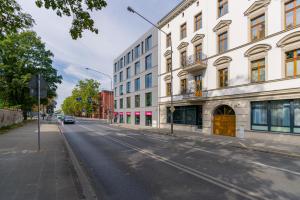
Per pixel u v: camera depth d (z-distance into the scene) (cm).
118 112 4691
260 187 536
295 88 1297
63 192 440
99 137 1709
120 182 575
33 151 905
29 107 3953
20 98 3612
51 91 3938
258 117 1553
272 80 1440
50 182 500
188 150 1100
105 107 7600
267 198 465
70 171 596
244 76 1656
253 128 1587
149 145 1275
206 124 2036
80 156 934
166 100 2762
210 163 801
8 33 659
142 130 2500
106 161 833
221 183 565
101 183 567
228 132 1805
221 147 1232
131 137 1736
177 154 981
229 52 1800
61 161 716
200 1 2183
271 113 1466
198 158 893
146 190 514
